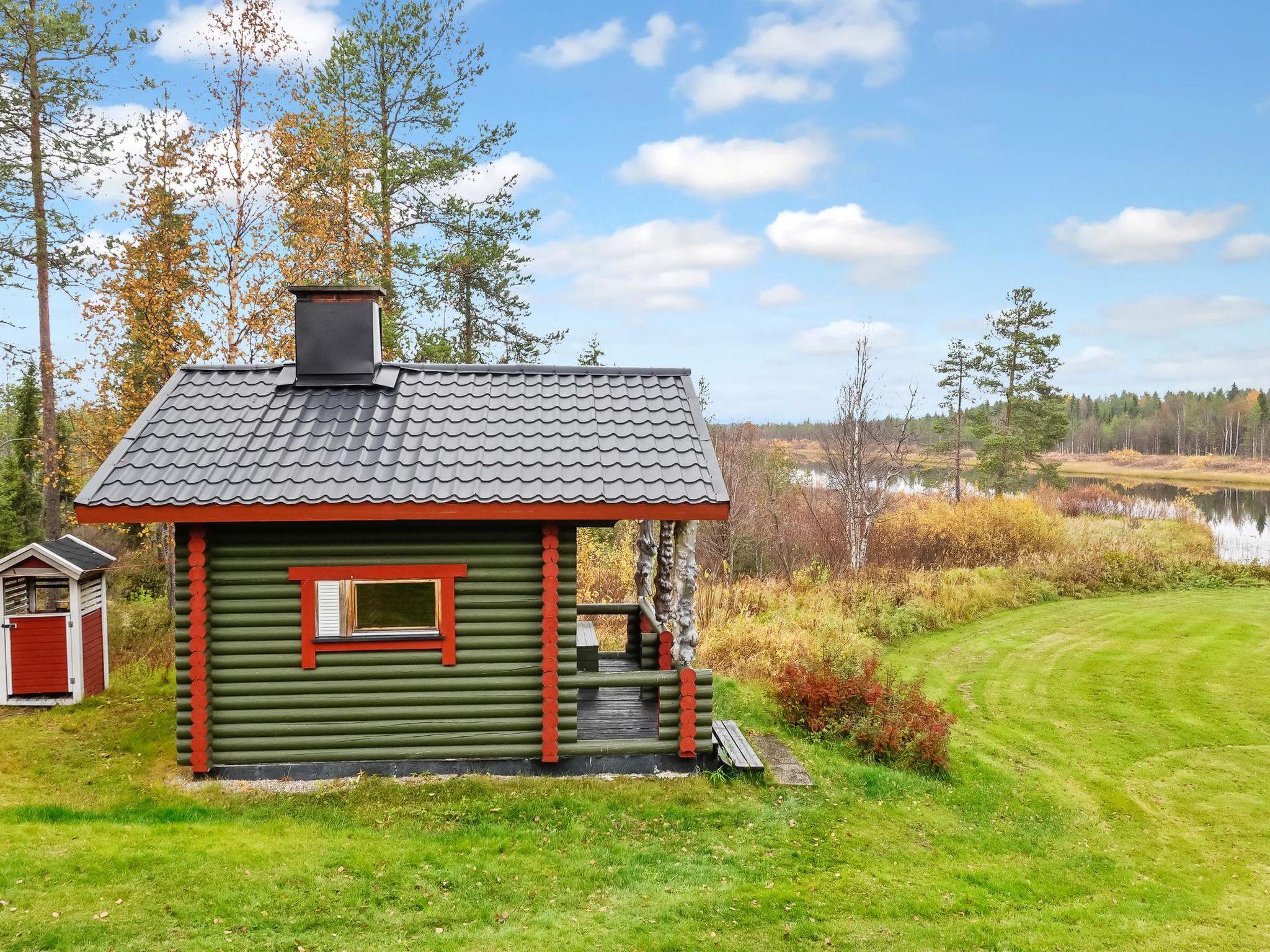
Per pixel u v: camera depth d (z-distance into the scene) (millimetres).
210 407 8727
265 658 7852
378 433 8406
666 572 10484
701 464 8094
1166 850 8250
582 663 10359
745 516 27797
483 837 6844
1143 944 6305
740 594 18250
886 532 27188
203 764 7762
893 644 16531
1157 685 13844
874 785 8719
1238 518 43031
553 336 23938
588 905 5898
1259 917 6914
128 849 6035
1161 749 11086
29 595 10969
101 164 17328
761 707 10969
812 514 28188
